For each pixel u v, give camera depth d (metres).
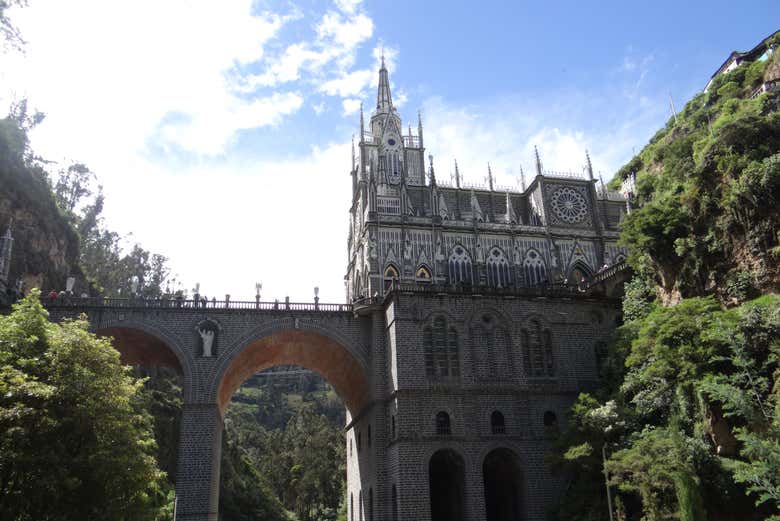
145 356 63.09
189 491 53.38
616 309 62.03
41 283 70.38
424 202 81.31
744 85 88.75
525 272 78.12
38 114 80.06
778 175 46.28
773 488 18.28
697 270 52.72
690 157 73.69
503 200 86.25
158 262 113.00
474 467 53.53
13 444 32.59
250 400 181.75
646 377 45.94
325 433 118.75
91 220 107.50
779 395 26.58
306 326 59.81
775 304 40.09
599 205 86.06
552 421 56.72
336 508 106.62
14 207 67.88
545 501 53.72
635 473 40.97
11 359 35.38
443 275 74.69
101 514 34.97
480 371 56.81
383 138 89.44
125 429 37.97
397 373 54.97
